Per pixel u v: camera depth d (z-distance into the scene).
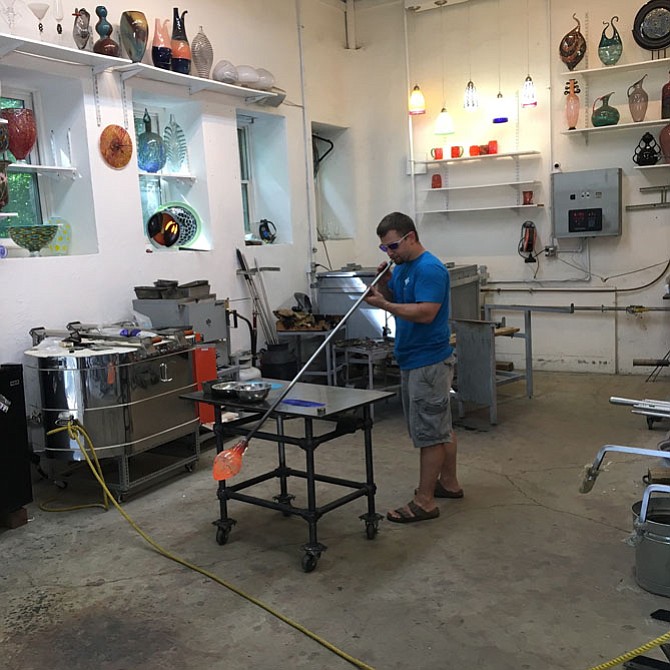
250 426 3.22
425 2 6.37
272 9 5.86
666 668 2.04
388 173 6.91
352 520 3.32
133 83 4.60
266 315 5.82
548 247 6.29
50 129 4.39
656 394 5.44
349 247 7.00
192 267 5.06
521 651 2.25
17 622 2.53
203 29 5.18
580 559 2.85
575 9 5.94
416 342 3.18
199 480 3.95
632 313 6.02
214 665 2.24
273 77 5.62
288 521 3.35
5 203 3.79
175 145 5.24
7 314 3.85
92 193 4.33
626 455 4.08
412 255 3.18
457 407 5.34
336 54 6.75
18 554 3.08
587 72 5.82
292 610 2.55
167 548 3.10
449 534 3.14
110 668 2.24
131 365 3.61
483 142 6.46
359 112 6.94
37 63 4.02
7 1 3.86
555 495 3.54
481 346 4.73
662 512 2.76
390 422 5.00
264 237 6.02
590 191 5.90
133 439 3.64
